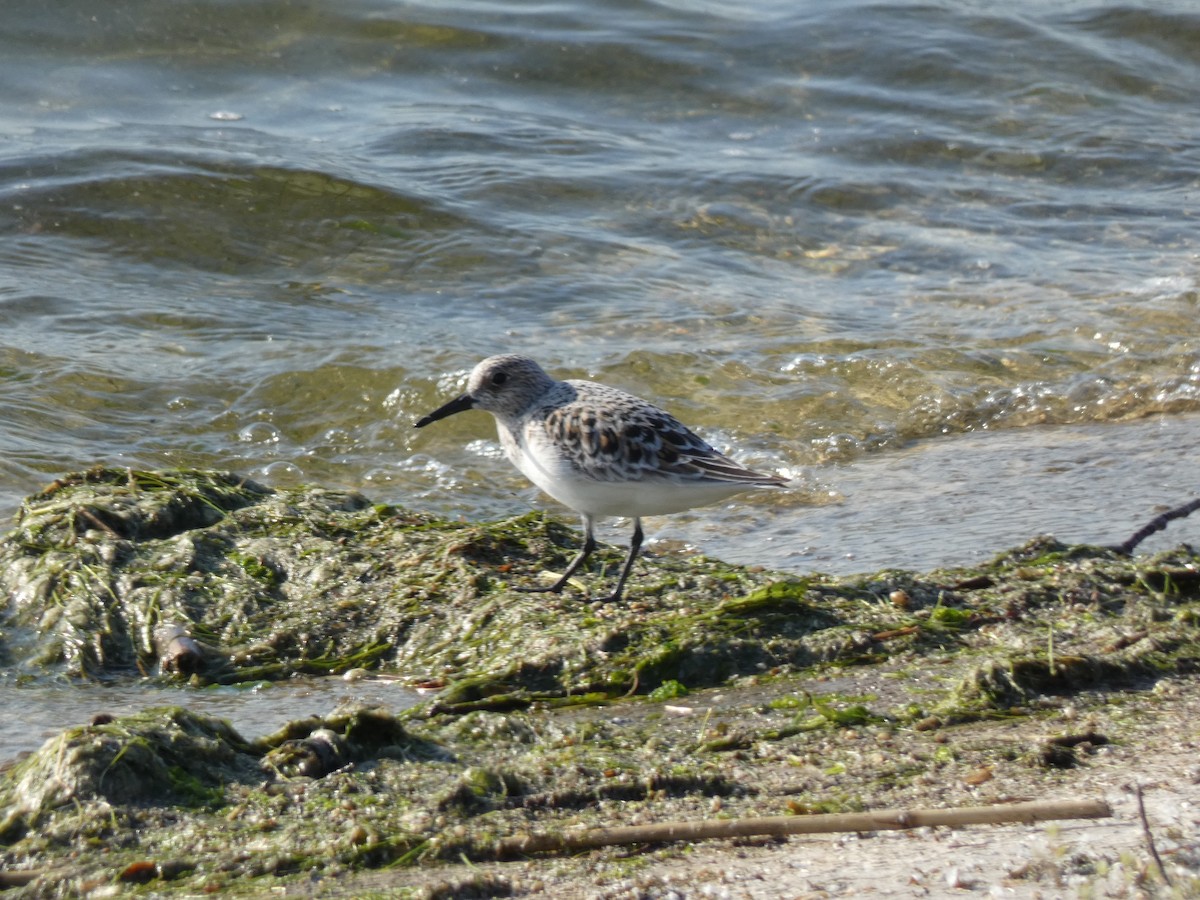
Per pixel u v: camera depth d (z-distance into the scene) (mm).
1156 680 8633
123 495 11102
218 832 6734
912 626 9445
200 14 23516
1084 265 19406
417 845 6605
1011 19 26078
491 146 21094
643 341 16781
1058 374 16484
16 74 21984
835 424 15391
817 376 16250
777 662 9148
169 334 16297
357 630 9789
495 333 16750
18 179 18594
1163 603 9773
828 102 23641
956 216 20750
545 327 17031
